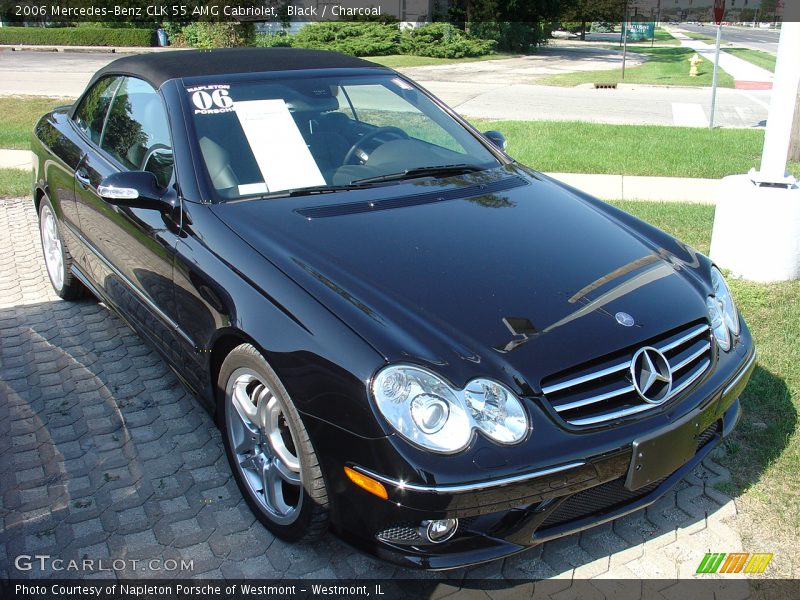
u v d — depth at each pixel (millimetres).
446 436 2170
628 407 2416
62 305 4836
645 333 2523
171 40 33625
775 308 4641
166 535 2807
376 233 2885
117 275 3699
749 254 5066
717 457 3264
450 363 2256
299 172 3287
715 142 10312
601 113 14320
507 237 2973
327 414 2275
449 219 3070
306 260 2656
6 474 3152
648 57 34750
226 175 3158
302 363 2352
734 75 24297
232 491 3062
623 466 2365
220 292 2703
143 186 3111
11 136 10305
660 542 2789
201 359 2920
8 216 6816
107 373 3984
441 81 21047
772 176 5043
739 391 2824
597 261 2891
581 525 2447
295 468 2564
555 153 9305
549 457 2227
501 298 2553
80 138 4285
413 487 2141
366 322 2359
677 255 3166
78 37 32906
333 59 4121
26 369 4016
